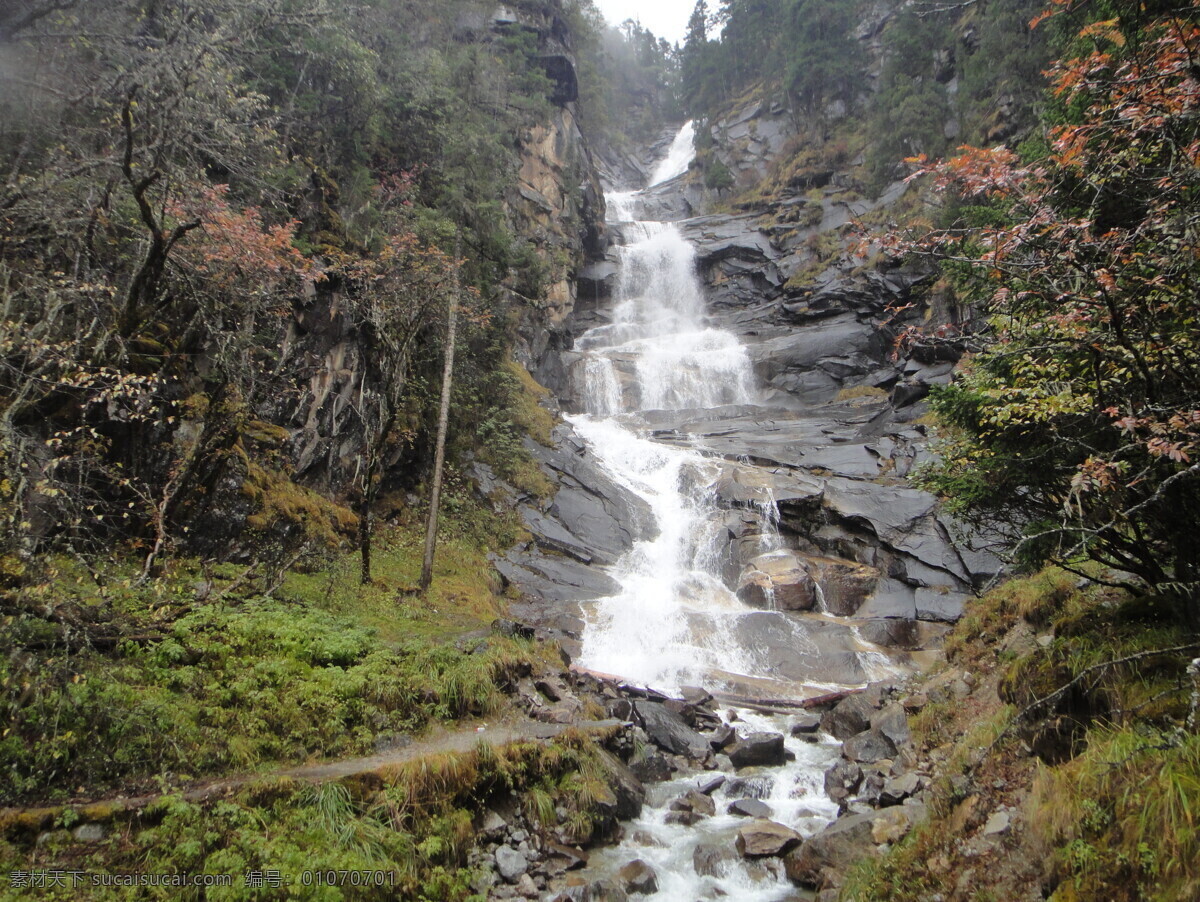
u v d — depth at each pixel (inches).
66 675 272.5
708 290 1696.6
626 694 503.2
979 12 1542.8
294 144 702.5
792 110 2123.5
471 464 805.2
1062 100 429.4
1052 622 384.8
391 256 637.3
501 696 413.4
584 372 1275.8
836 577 740.7
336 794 293.0
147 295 454.6
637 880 316.8
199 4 480.7
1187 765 185.9
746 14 2532.0
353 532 608.7
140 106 434.0
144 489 437.7
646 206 2249.0
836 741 475.5
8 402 369.1
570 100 1646.2
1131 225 227.5
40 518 349.7
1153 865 179.0
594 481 890.7
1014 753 280.8
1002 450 315.3
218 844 260.2
